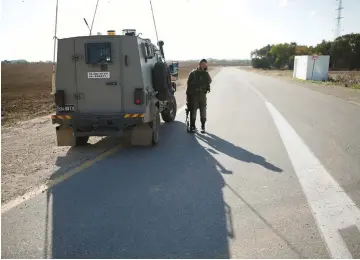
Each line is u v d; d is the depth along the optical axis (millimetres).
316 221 3643
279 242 3221
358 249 3094
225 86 25531
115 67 6453
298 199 4246
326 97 16859
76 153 6625
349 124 9414
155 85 7375
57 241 3297
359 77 30203
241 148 6891
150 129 6871
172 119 10367
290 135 8047
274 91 20688
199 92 8281
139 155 6469
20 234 3434
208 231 3455
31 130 8891
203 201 4223
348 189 4578
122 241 3283
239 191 4543
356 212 3863
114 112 6586
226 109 12742
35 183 4926
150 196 4410
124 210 3990
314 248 3113
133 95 6516
